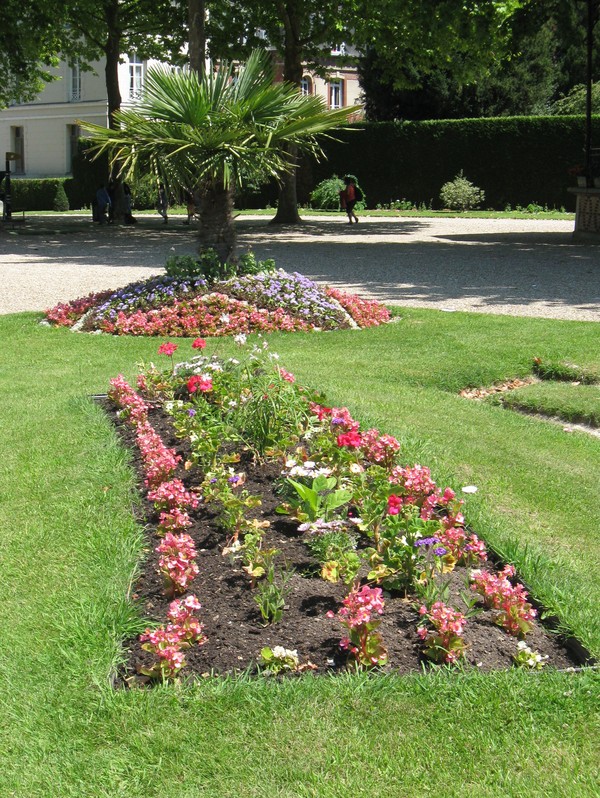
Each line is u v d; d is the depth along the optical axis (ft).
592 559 13.38
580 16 67.36
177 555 11.87
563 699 9.37
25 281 46.19
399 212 109.50
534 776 8.31
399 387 23.25
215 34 91.56
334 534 12.53
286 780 8.31
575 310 35.17
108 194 93.45
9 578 12.30
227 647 10.41
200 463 15.57
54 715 9.22
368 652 9.99
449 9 65.87
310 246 64.69
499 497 15.62
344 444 14.42
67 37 97.76
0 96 108.37
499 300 38.14
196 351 27.37
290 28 86.12
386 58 89.04
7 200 90.74
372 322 32.17
